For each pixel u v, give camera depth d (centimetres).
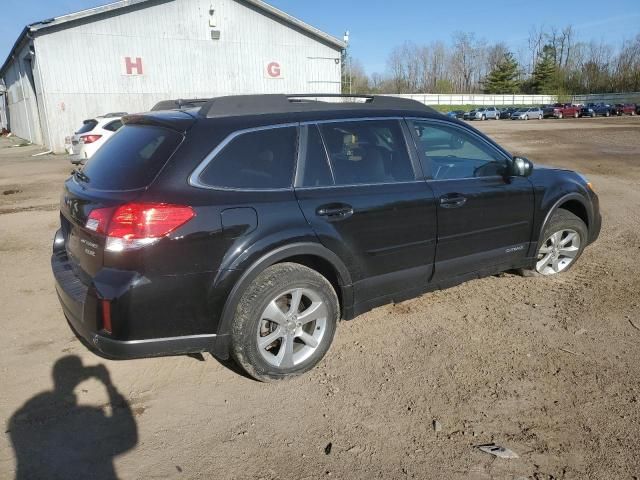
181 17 2398
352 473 254
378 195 357
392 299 385
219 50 2511
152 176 288
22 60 2698
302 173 332
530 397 315
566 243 513
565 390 322
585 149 1895
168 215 278
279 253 311
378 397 316
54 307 443
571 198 484
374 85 9888
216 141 304
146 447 271
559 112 5691
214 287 294
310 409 304
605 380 332
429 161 397
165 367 350
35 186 1155
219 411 302
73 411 300
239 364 320
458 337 392
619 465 258
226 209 295
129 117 354
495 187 425
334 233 333
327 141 347
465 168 422
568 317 424
